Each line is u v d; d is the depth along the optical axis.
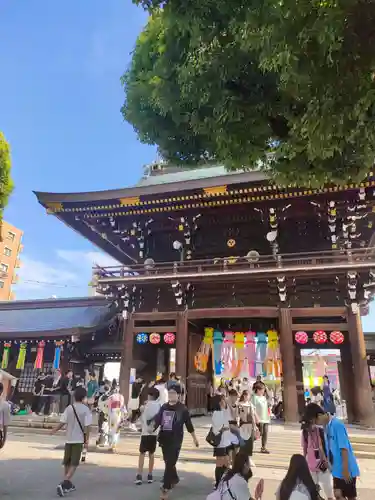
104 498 7.65
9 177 10.72
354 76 4.87
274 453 12.70
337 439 5.95
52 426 17.97
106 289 21.81
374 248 18.44
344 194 19.39
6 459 11.51
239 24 5.48
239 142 6.70
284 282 19.19
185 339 20.09
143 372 23.00
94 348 24.70
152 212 22.66
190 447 13.80
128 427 17.03
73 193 22.36
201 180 20.34
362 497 8.16
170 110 8.16
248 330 23.19
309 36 4.51
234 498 4.57
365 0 4.21
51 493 7.91
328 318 21.16
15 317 28.19
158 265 23.73
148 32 9.80
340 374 23.53
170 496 7.89
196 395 22.28
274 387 30.44
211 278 20.05
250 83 6.56
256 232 22.42
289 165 7.18
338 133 5.34
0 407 8.38
